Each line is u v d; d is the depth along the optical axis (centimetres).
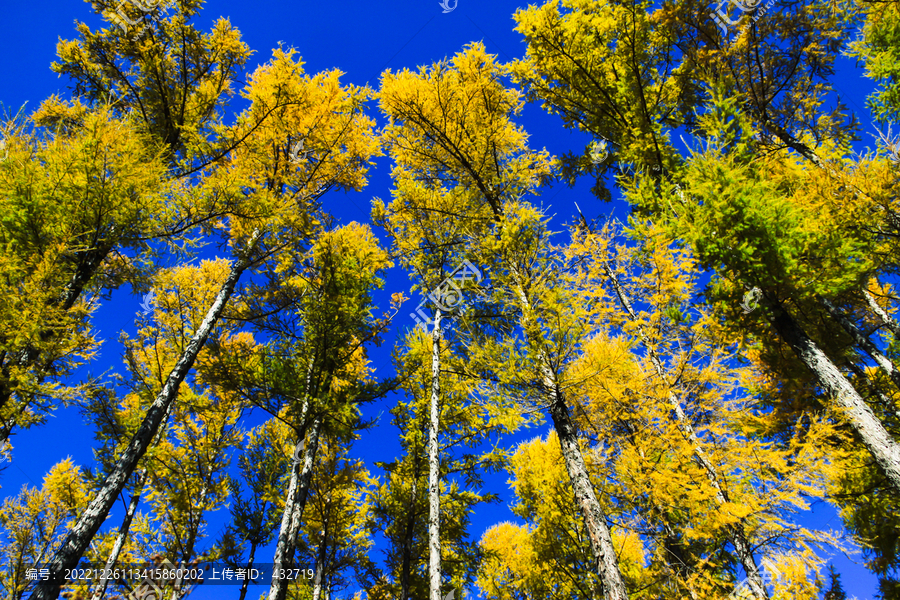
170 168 736
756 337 618
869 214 625
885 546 667
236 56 824
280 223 695
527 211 596
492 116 796
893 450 475
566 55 790
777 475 484
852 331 704
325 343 844
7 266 474
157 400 580
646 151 743
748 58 807
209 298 973
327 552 1005
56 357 525
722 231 555
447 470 920
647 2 720
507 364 550
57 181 515
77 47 773
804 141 818
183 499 938
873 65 667
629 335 616
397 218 870
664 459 548
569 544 795
